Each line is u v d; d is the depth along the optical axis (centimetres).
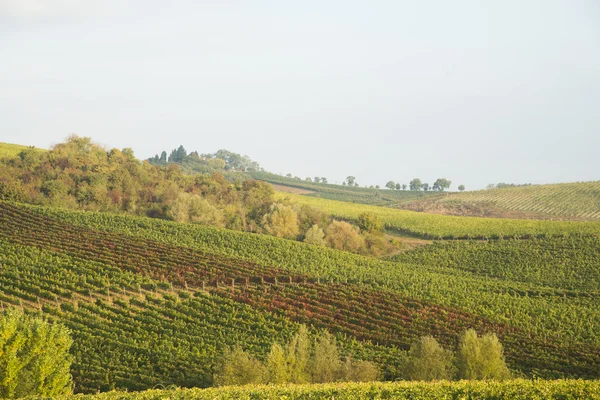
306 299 6369
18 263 6519
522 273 8800
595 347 5544
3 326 3159
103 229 8338
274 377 3884
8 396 3109
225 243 8581
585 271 8581
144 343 4950
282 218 10762
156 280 6550
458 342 5444
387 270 8312
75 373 4291
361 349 5175
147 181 11669
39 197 9619
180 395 2783
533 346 5456
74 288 6031
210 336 5206
